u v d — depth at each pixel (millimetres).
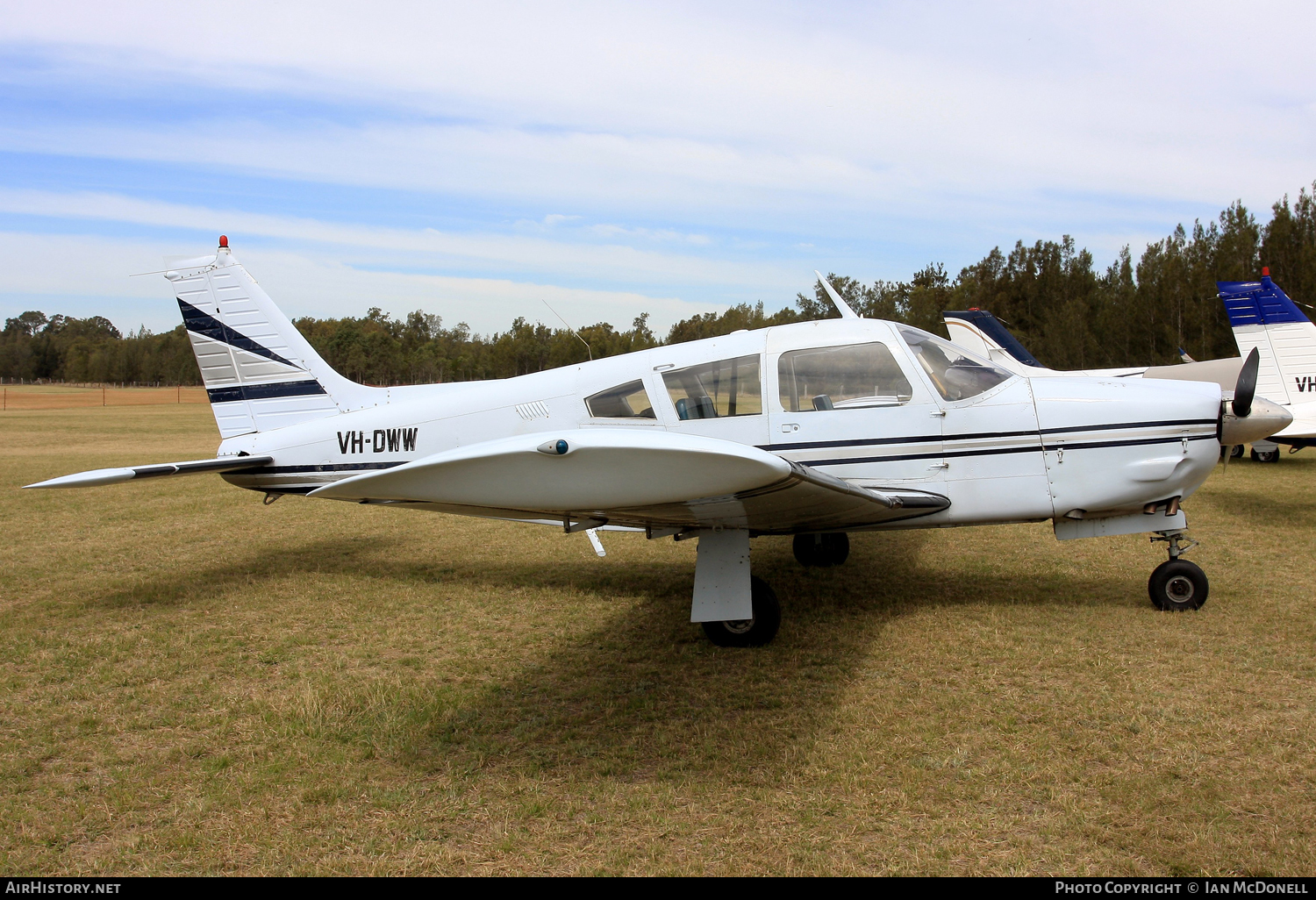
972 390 4688
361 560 6531
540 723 3373
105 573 6141
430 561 6480
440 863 2404
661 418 4949
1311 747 2943
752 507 3678
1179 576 4594
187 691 3791
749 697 3574
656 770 2939
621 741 3186
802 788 2779
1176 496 4594
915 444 4676
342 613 5020
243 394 6164
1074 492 4602
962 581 5434
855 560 6152
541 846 2486
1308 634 4156
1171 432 4512
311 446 5871
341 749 3164
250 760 3090
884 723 3256
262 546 7094
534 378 5375
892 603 4953
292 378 6094
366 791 2840
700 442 2936
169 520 8477
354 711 3525
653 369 4992
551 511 3766
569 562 6367
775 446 4789
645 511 3697
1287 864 2275
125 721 3455
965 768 2873
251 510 9164
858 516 4336
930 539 6848
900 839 2467
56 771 3039
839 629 4461
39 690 3840
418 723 3371
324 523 8242
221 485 11422
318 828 2609
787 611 4855
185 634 4621
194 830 2600
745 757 3012
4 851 2512
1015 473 4629
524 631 4633
